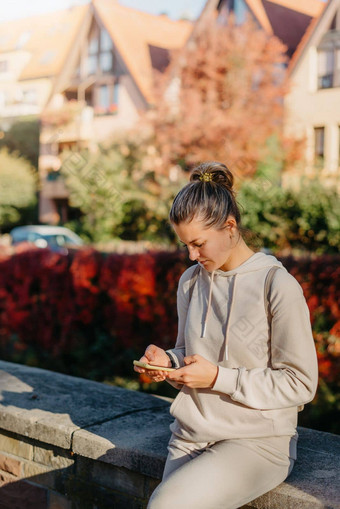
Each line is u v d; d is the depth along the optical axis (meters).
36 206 31.73
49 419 2.69
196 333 2.00
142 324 4.99
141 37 28.11
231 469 1.83
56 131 27.69
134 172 16.53
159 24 30.00
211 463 1.84
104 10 27.78
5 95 34.44
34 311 5.66
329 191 11.66
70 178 17.48
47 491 2.69
